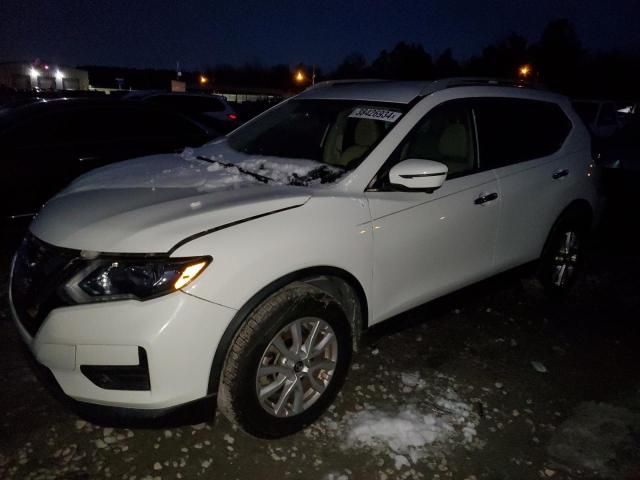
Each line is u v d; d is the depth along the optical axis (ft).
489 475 7.84
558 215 12.46
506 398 9.70
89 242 7.03
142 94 36.01
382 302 9.08
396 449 8.22
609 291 14.79
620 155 24.21
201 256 6.82
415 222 9.14
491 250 10.91
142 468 7.63
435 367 10.55
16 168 14.47
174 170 9.77
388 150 9.16
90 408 6.97
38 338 6.93
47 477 7.39
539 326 12.53
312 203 7.98
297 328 7.82
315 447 8.19
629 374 10.75
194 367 6.89
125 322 6.60
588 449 8.48
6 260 14.51
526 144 11.72
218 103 38.55
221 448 8.09
